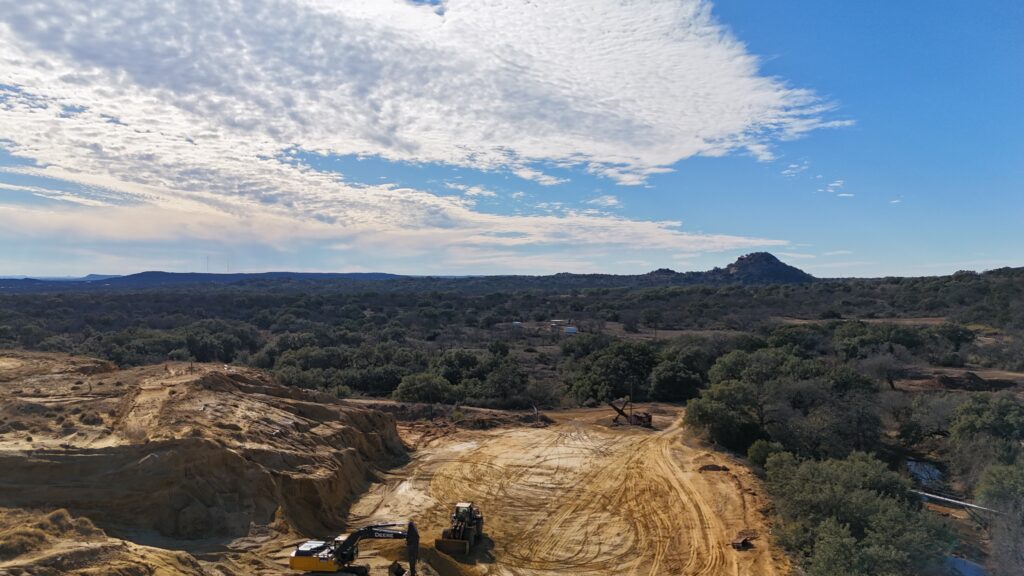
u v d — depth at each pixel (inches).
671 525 1022.4
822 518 930.7
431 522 1032.2
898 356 2455.7
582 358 2620.6
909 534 834.8
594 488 1202.0
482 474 1283.2
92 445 824.9
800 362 1927.9
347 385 2149.4
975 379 2188.7
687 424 1582.2
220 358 2655.0
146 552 657.6
